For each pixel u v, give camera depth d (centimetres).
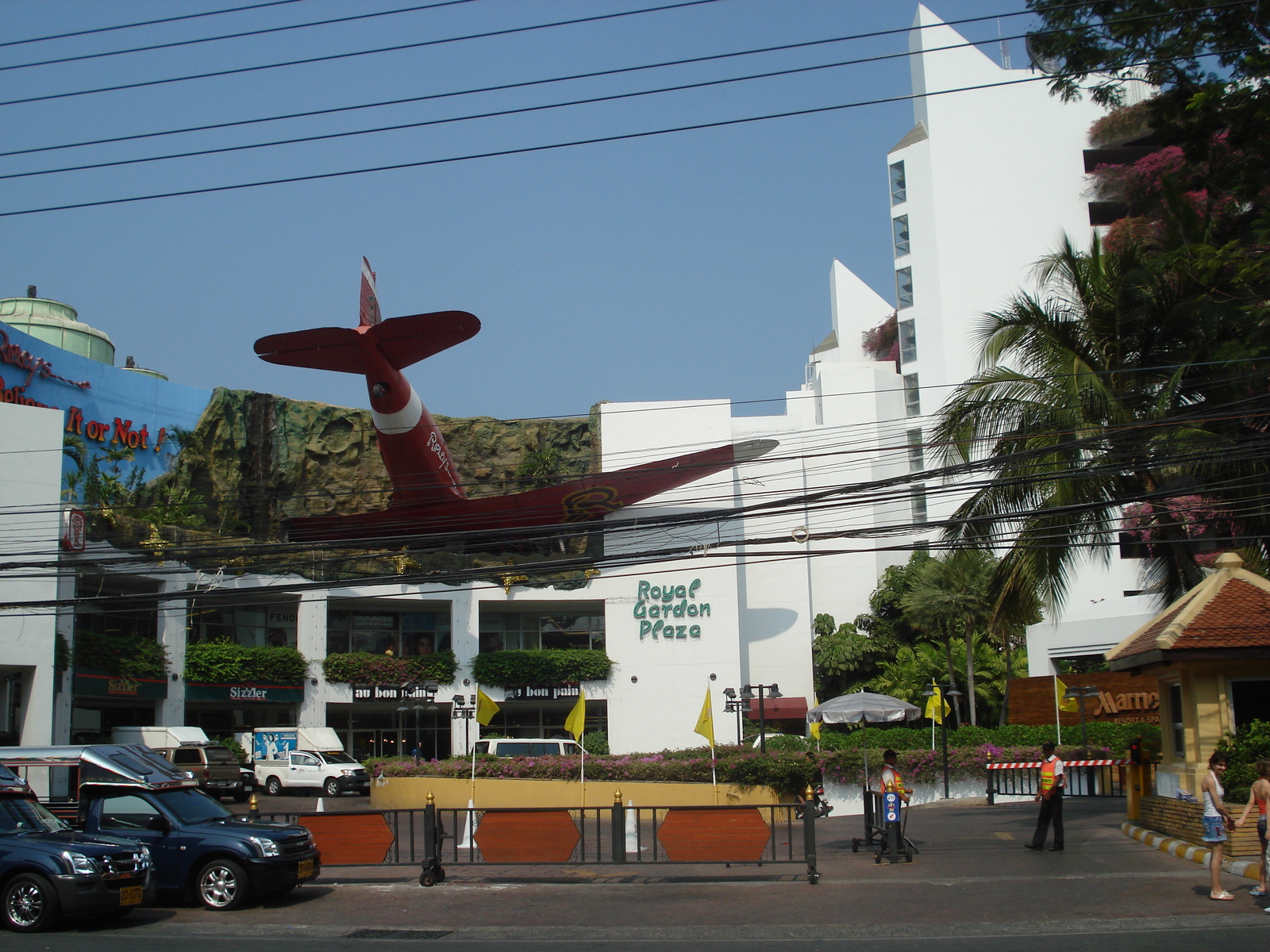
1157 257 2522
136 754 2123
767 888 1656
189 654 4625
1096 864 1764
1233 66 2502
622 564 2144
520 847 1784
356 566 4997
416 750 4594
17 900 1429
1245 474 2269
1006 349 2436
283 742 4469
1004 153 6694
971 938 1280
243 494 6247
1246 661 1808
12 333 5403
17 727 3388
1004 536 2311
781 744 3797
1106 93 2727
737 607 5250
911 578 5528
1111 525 2966
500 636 5506
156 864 1623
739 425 6088
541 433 6397
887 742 3681
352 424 6506
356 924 1477
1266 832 1411
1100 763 3039
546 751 3753
